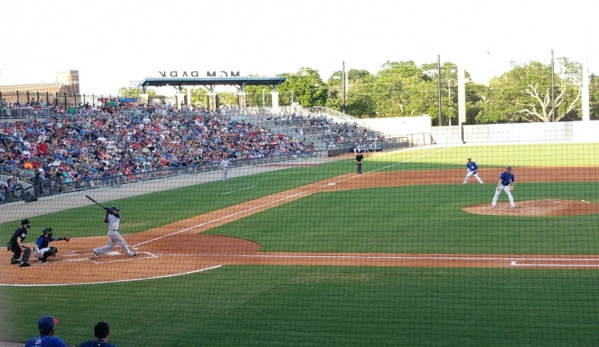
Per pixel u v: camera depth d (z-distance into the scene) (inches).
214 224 1082.7
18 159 1662.2
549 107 3629.4
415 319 525.3
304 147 2913.4
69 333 537.6
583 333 478.3
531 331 486.0
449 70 4151.1
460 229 906.7
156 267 772.6
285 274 700.0
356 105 4229.8
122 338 515.2
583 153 2345.0
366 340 483.2
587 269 663.1
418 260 735.1
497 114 3777.1
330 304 576.4
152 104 2844.5
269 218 1112.8
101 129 2134.6
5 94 2293.3
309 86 4261.8
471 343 466.9
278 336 500.4
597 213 996.6
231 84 3400.6
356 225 985.5
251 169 2308.1
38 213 1314.0
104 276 738.2
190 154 2252.7
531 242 803.4
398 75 4338.1
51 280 731.4
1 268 804.6
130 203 1437.0
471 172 1502.2
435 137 3376.0
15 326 564.7
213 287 660.1
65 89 2938.0
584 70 3024.1
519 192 1310.3
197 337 508.4
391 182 1637.6
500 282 623.8
